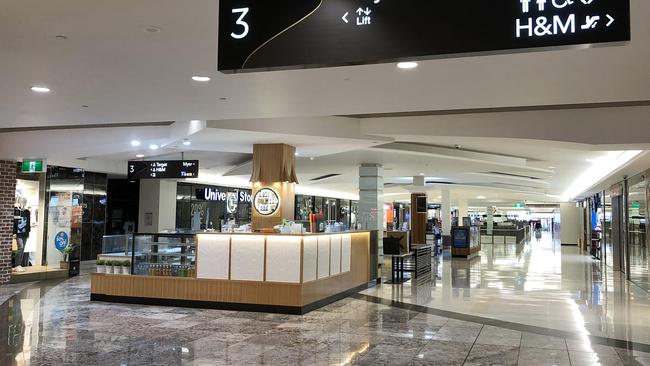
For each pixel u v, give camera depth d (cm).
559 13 271
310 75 539
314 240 958
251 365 588
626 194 1544
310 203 3238
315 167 1709
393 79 548
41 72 546
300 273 904
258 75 542
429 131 924
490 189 2731
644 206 1298
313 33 304
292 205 1096
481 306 991
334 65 304
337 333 751
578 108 834
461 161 1458
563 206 3409
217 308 946
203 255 963
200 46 464
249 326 798
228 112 724
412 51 290
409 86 575
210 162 1839
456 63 489
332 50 301
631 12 361
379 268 1483
